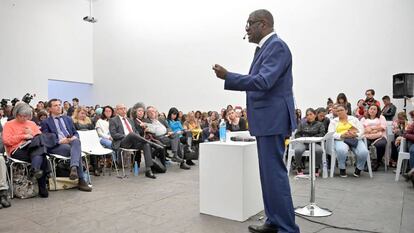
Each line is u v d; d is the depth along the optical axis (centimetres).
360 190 329
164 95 978
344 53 652
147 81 1021
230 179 236
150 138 473
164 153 462
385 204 274
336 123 430
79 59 1130
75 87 1139
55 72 1057
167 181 383
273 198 181
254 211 247
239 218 231
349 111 563
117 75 1102
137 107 507
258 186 253
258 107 180
